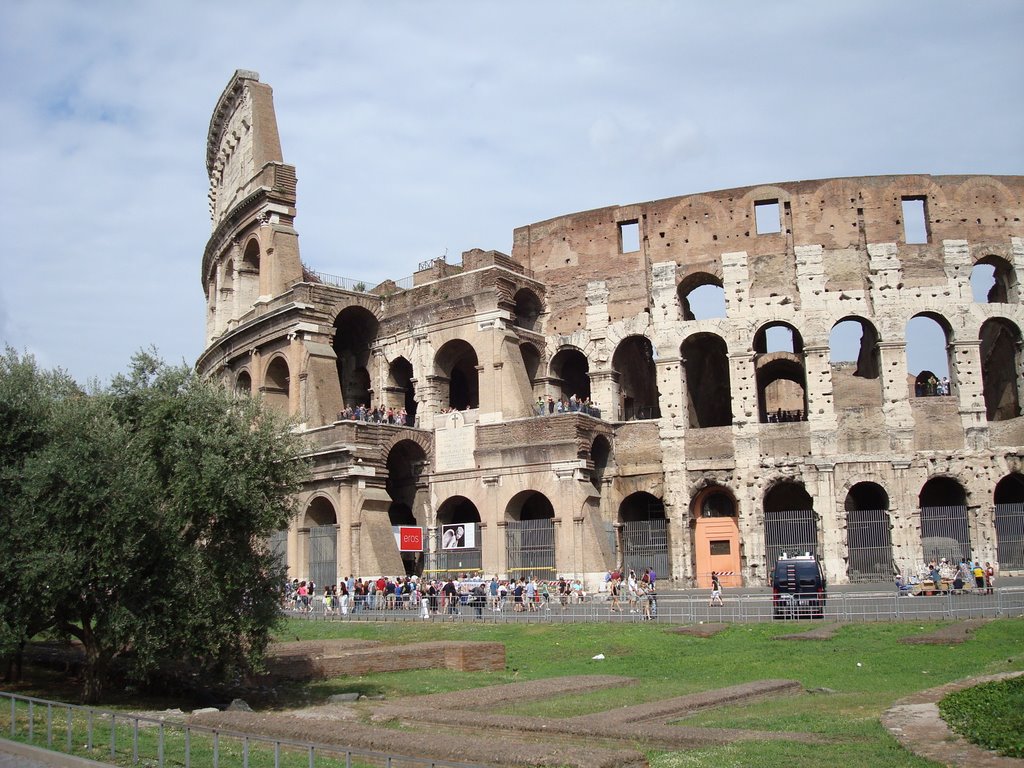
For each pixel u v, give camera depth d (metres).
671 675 33.84
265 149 81.94
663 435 70.25
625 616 49.47
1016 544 63.88
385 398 77.62
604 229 75.31
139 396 32.69
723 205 72.12
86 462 28.91
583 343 74.31
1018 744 16.73
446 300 73.81
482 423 70.12
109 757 20.14
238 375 82.62
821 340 68.31
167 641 29.34
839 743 18.86
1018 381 68.06
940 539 64.50
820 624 42.84
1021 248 69.00
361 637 46.75
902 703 22.16
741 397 69.19
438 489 71.56
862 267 69.00
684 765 17.77
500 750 18.67
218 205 95.50
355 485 66.69
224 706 29.64
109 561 28.44
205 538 30.98
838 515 65.88
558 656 39.44
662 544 69.44
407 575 71.62
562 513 65.31
